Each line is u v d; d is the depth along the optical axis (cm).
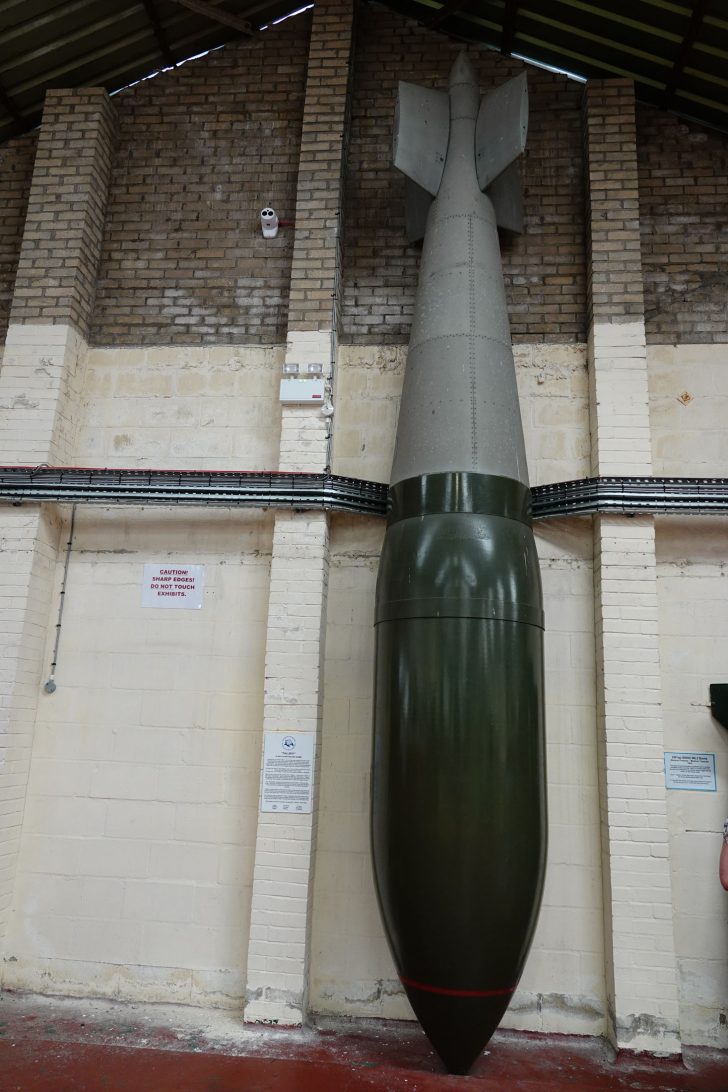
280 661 375
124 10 438
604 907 352
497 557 329
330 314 415
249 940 348
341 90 444
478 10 443
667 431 408
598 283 408
